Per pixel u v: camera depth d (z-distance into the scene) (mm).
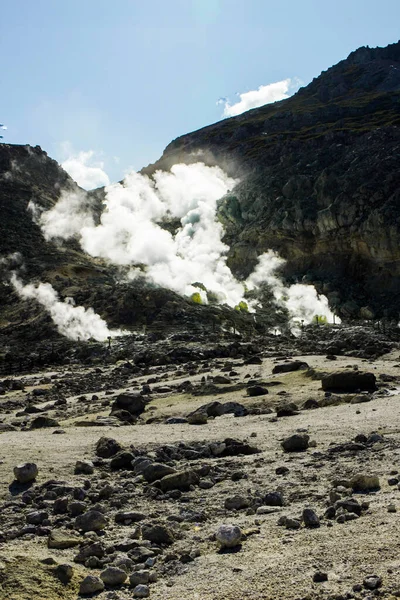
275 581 9086
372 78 195875
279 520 12109
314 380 38875
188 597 9016
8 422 34375
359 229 107500
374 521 11258
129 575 10180
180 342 74312
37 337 83500
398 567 8898
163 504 14492
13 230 125875
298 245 116125
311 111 168375
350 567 9195
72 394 48906
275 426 24594
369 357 53500
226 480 16297
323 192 116812
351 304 101875
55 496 15328
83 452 20141
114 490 15711
